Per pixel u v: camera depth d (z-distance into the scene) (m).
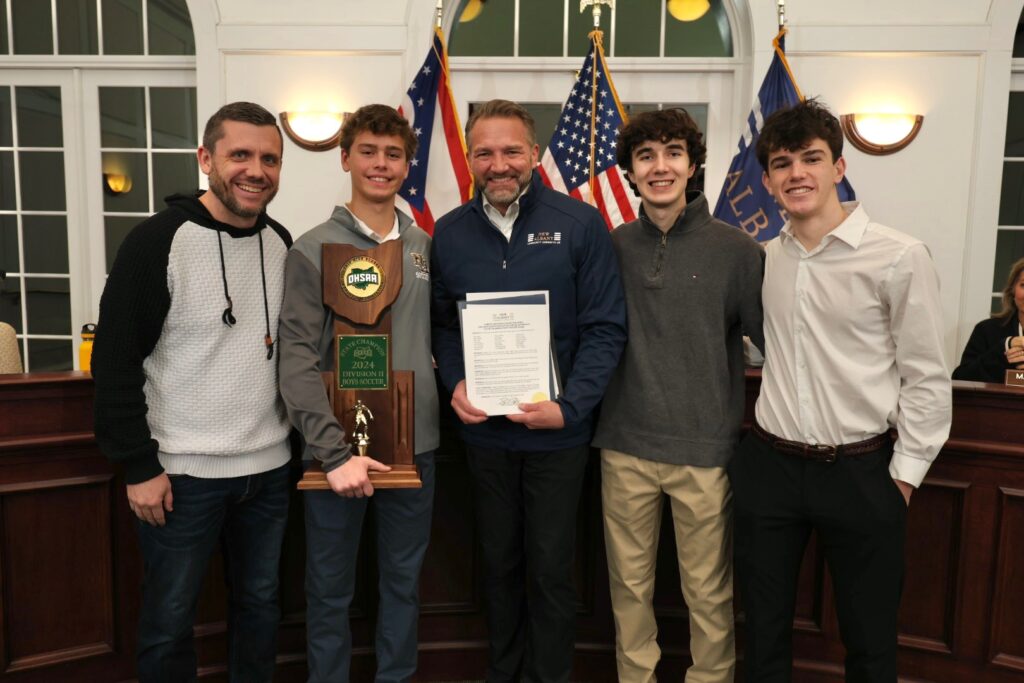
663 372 1.68
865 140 3.85
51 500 1.78
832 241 1.50
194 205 1.49
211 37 3.95
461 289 1.70
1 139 4.32
